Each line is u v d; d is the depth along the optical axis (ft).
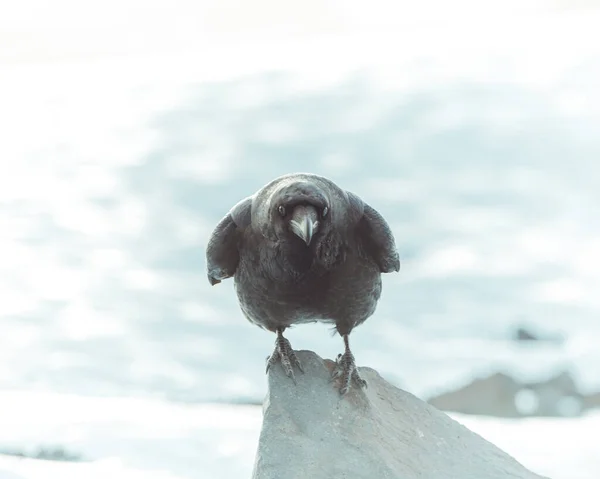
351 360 23.13
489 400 45.29
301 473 20.38
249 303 23.29
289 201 20.95
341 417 21.72
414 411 23.40
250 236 22.71
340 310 22.98
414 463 21.58
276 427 21.33
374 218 23.04
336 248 22.09
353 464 20.63
